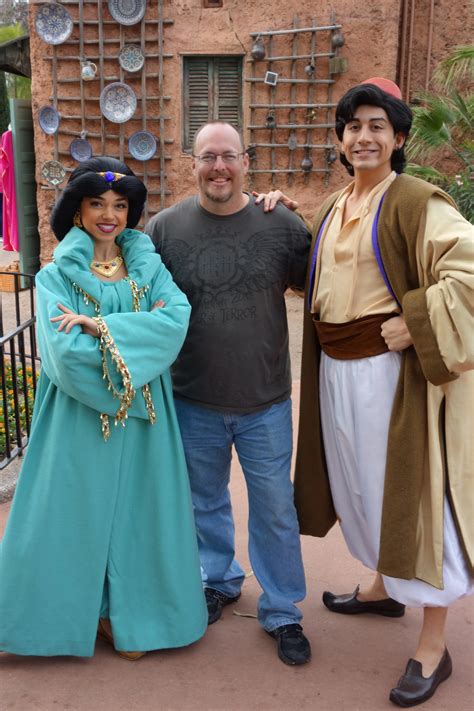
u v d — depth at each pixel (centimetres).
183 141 874
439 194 234
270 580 283
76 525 256
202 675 263
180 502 268
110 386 242
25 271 970
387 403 247
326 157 849
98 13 847
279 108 845
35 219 980
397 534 244
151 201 895
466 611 299
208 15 835
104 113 862
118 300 252
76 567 258
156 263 260
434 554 241
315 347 270
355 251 245
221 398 270
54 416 256
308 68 827
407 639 284
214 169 251
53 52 865
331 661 271
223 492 296
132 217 264
